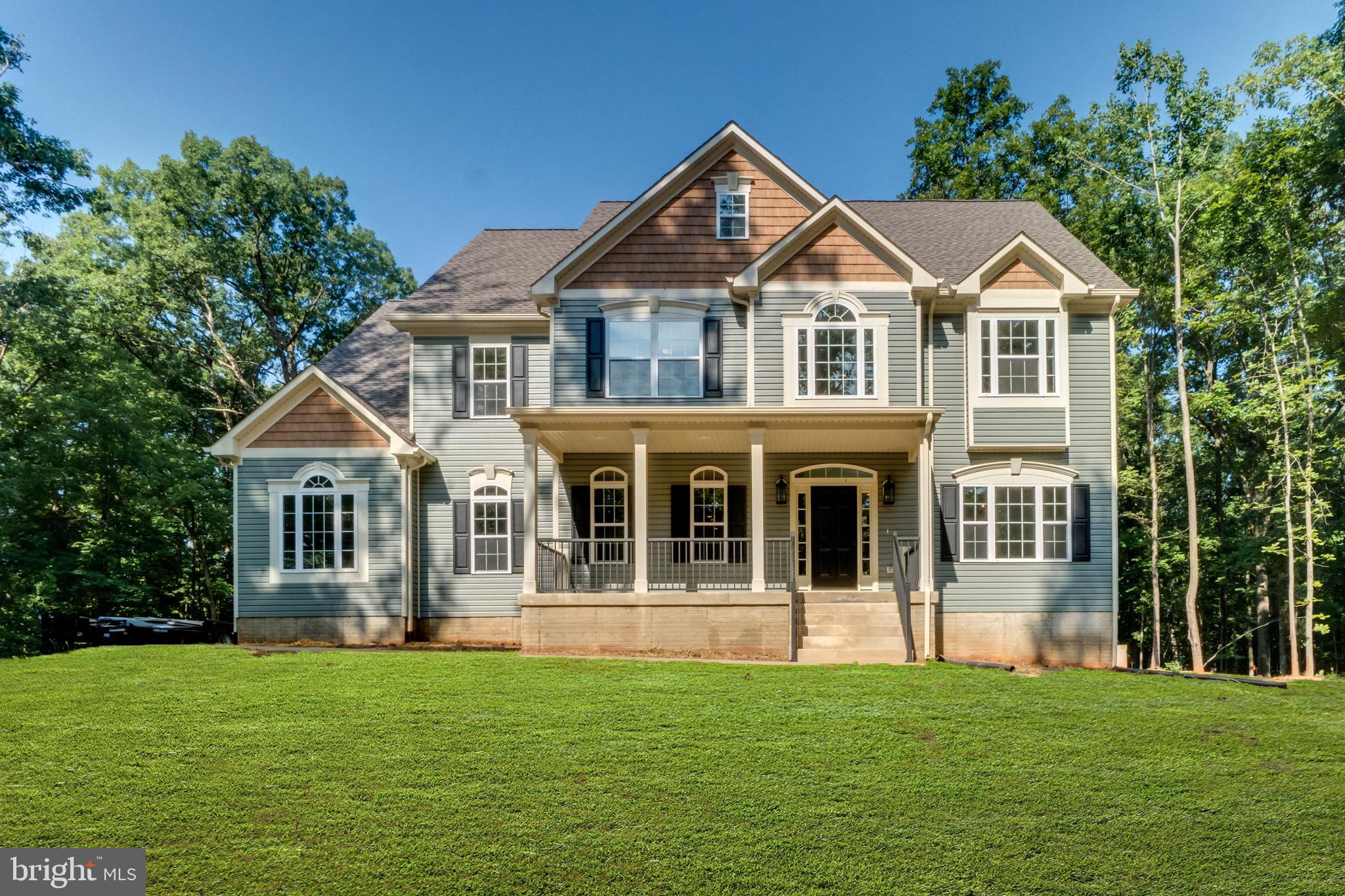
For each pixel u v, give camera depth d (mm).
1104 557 15531
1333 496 21578
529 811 6785
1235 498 23828
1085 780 7574
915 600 14531
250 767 7754
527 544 14062
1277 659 27250
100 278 26406
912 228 18531
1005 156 31078
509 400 17047
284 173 30500
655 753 8156
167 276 28172
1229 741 8820
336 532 16109
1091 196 26016
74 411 21031
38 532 21344
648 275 15727
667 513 16609
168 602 29453
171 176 28156
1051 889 5656
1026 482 15633
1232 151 19625
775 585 15172
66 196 20531
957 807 6926
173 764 7824
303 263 32062
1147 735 8992
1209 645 28312
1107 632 15359
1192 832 6520
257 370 32594
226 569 30375
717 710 9711
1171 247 20859
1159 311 21391
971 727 9156
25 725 9031
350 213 33062
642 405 15383
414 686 10820
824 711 9711
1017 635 15391
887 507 16219
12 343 20875
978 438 15578
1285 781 7648
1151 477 22734
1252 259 19078
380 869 5859
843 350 15242
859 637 14117
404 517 16141
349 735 8695
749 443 15523
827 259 15367
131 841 6254
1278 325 19438
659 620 13688
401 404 17609
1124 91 18938
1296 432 20609
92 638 18516
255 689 10664
